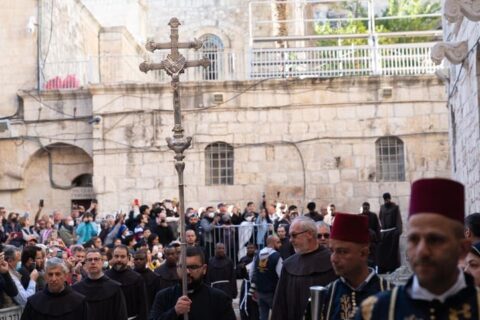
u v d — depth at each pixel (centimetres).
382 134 2645
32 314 886
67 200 2808
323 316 584
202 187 2678
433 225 361
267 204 2652
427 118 2639
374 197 2634
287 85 2686
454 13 1242
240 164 2683
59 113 2770
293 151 2677
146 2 4009
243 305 1556
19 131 2781
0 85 2822
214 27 3959
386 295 377
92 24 3378
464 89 1716
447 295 365
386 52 2752
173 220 2189
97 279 979
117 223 2055
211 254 2130
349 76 2656
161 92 2702
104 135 2697
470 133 1634
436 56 1569
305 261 784
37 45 2836
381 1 3869
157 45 982
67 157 2820
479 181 1505
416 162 2633
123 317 973
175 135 946
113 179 2683
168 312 777
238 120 2692
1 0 2856
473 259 611
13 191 2791
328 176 2655
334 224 577
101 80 3108
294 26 3481
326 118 2670
